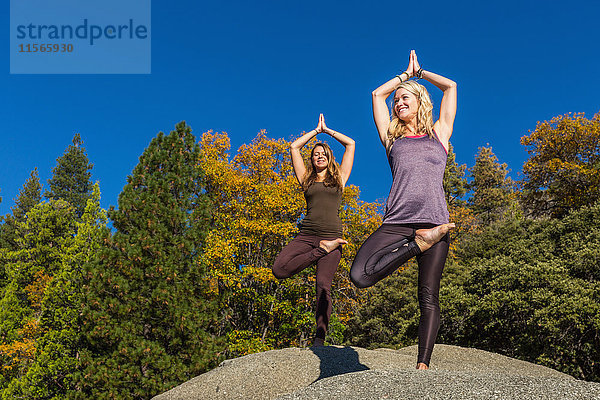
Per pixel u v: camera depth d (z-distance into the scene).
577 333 10.00
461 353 6.73
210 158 18.91
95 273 12.15
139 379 11.34
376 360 5.14
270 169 19.39
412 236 2.53
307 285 17.91
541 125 25.00
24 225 24.30
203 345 12.09
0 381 17.91
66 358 14.76
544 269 11.55
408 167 2.64
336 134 4.90
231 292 17.36
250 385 4.56
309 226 4.61
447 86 2.94
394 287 21.20
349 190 18.55
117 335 11.52
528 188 25.02
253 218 18.39
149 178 13.76
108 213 13.20
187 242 12.93
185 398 4.68
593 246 12.12
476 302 11.84
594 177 22.36
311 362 4.86
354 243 18.53
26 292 22.70
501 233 20.62
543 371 6.43
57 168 46.50
